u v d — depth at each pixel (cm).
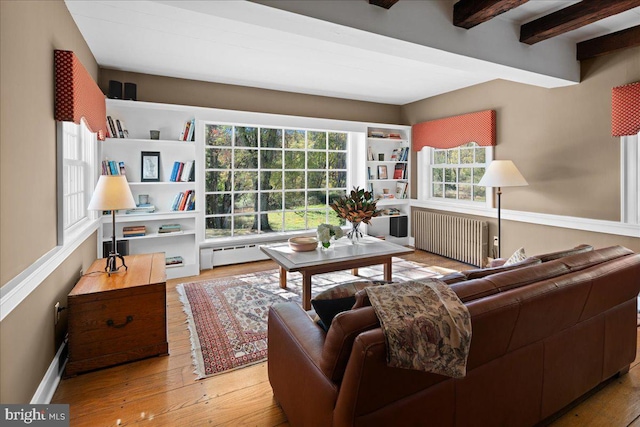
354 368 105
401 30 240
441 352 111
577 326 170
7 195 144
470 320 119
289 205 532
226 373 216
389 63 379
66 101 213
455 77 434
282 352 165
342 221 580
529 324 142
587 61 341
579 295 158
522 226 415
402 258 511
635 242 318
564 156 367
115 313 220
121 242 385
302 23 215
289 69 399
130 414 178
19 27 158
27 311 166
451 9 261
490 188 452
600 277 167
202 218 451
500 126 435
